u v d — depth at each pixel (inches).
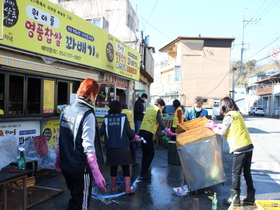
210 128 169.0
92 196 157.5
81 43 239.5
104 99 290.4
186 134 166.7
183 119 263.3
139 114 329.1
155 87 1648.6
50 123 223.9
